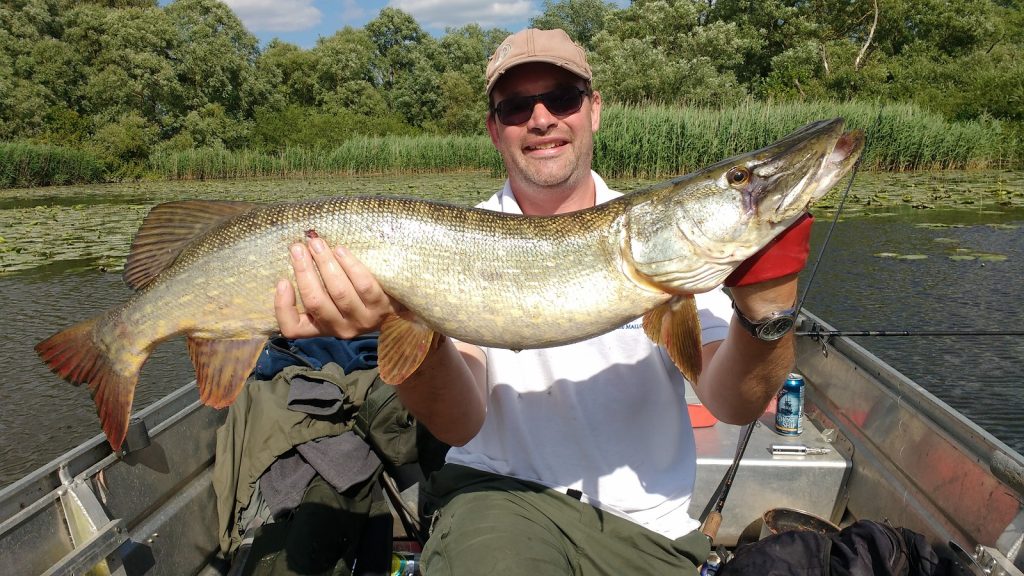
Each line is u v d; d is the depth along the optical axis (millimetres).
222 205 902
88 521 907
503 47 1101
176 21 17234
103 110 15102
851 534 938
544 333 874
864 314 2926
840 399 1354
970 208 5371
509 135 1101
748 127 7418
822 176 784
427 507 1180
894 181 7086
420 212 855
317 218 845
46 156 11844
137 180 12844
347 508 1097
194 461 1216
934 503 1002
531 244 864
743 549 979
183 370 2709
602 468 942
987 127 8484
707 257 833
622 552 899
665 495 946
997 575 805
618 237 865
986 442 904
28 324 3111
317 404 1137
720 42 13328
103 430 901
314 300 813
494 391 995
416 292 850
